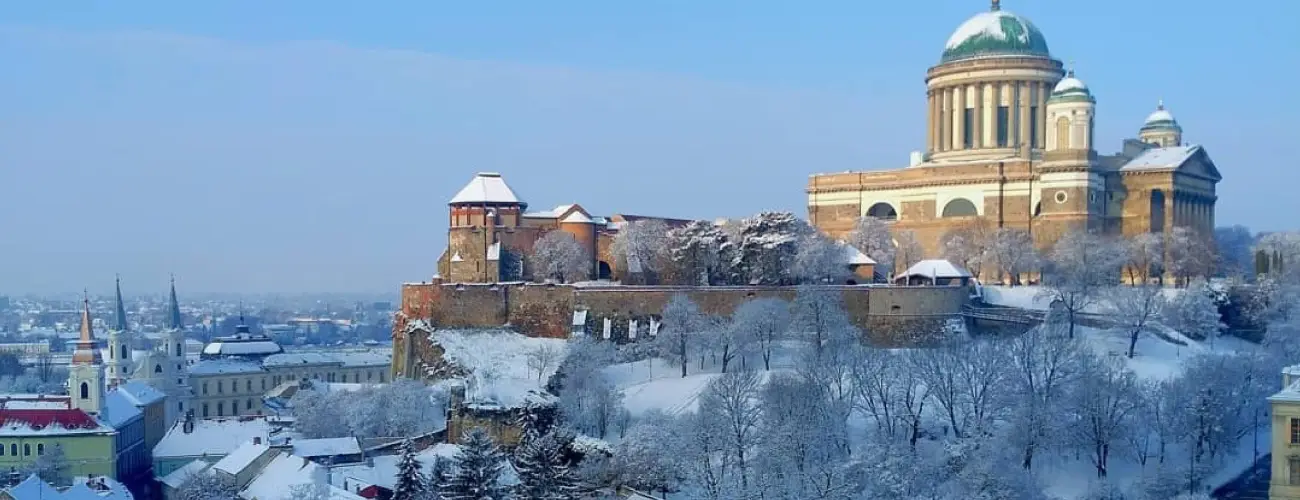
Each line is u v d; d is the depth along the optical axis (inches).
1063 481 6560.0
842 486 5876.0
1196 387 6737.2
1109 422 6560.0
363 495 6491.1
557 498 6264.8
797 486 5940.0
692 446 6550.2
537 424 7667.3
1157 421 6737.2
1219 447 6707.7
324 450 7554.1
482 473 6102.4
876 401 7416.3
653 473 6668.3
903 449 6427.2
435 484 6156.5
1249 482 6402.6
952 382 6875.0
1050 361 7126.0
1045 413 6668.3
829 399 7244.1
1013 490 5895.7
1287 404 5541.3
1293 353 7819.9
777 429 6481.3
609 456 7111.2
